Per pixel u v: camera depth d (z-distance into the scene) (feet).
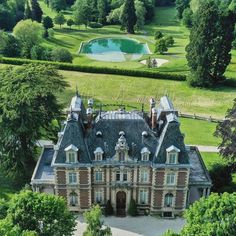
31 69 335.06
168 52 650.84
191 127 414.41
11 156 316.60
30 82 319.68
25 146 323.16
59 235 227.61
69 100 449.48
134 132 276.21
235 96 485.97
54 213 228.63
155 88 500.33
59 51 567.18
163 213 290.35
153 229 277.44
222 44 489.67
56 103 341.00
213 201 225.35
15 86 315.17
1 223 201.36
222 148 323.16
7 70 338.75
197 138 392.27
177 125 268.21
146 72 526.98
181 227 280.51
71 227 234.58
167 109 281.74
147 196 287.48
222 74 512.22
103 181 281.54
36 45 589.73
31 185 300.81
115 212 290.15
